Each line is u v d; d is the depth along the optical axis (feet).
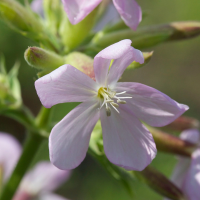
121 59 0.50
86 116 0.50
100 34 0.58
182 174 0.57
